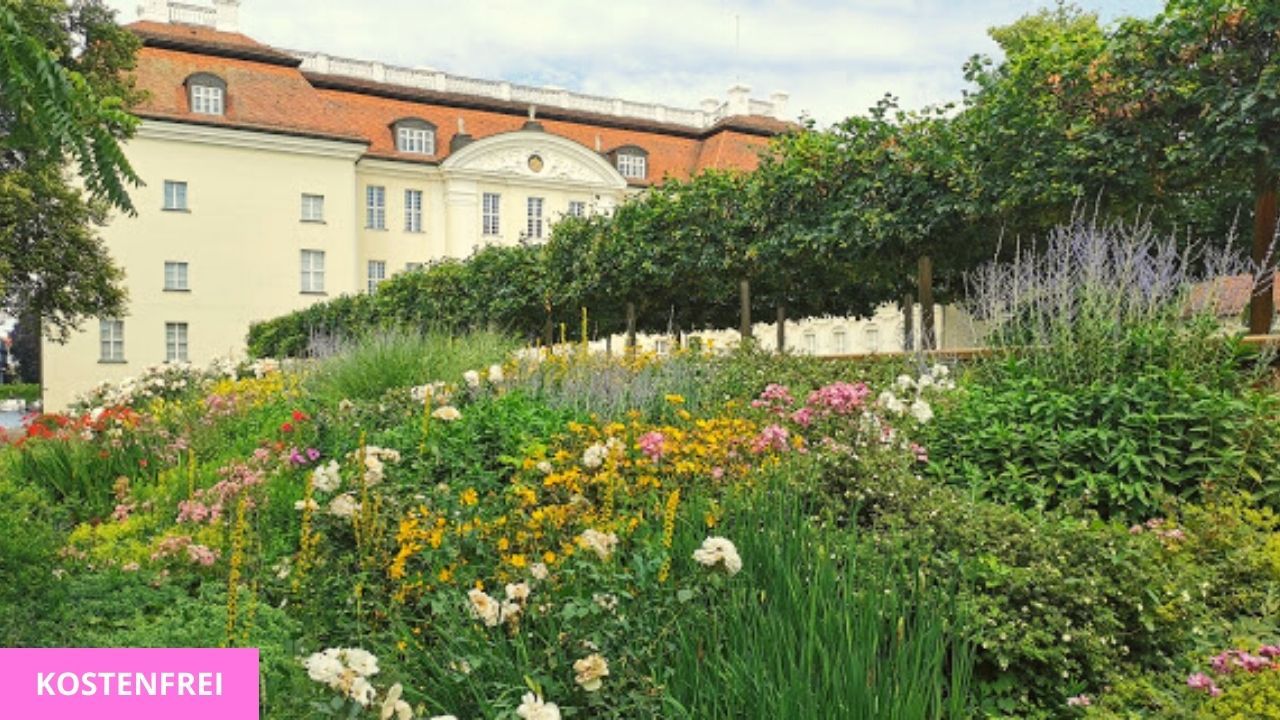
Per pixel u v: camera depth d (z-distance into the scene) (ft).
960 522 11.21
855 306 49.03
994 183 25.07
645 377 21.44
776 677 7.55
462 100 120.06
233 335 99.35
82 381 93.50
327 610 10.50
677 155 129.70
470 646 8.61
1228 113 20.22
